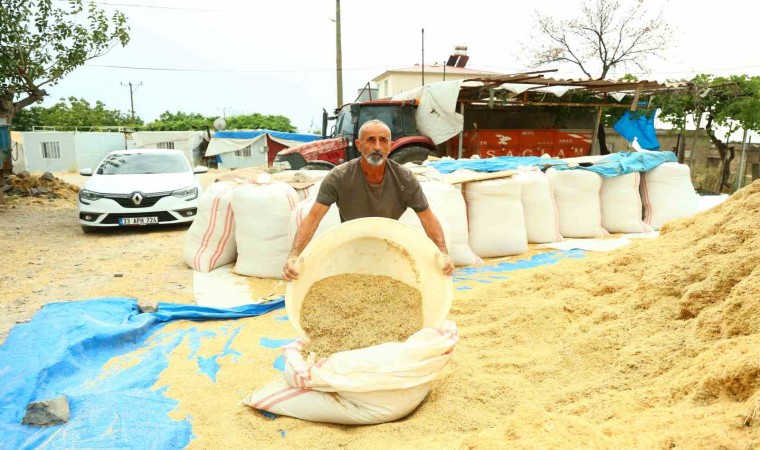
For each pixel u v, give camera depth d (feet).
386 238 10.25
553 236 23.44
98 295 16.99
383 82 116.26
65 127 130.62
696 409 6.78
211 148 97.04
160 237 27.43
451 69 107.34
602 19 75.36
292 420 9.11
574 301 12.79
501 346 11.41
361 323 9.69
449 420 8.52
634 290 11.79
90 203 27.99
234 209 19.63
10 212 37.52
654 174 26.18
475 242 21.40
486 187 21.25
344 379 8.67
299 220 17.43
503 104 35.53
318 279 10.36
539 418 7.20
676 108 41.88
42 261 21.95
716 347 7.98
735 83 41.73
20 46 40.32
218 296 17.03
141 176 30.12
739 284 9.04
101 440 8.28
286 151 34.73
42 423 8.68
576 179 24.02
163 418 9.16
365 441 8.17
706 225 13.48
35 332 12.08
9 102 42.11
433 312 10.08
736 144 51.80
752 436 5.65
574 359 10.02
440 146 37.96
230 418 9.30
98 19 42.73
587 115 40.47
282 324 14.55
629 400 7.95
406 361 8.71
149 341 13.32
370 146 9.64
